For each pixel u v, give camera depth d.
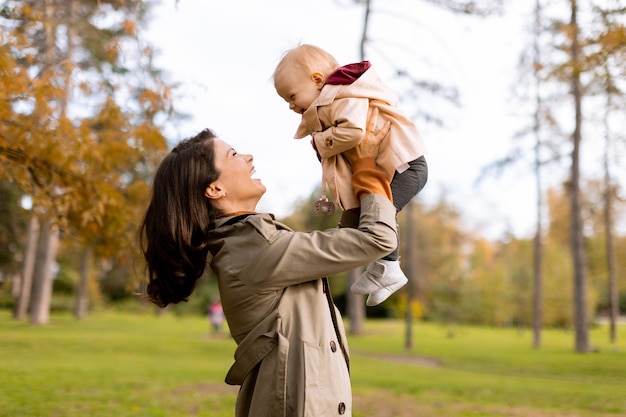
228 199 1.93
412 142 1.86
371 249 1.68
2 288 40.44
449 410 8.48
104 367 12.05
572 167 20.84
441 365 17.34
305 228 34.62
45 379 9.67
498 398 9.91
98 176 5.54
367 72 1.90
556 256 40.25
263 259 1.69
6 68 4.11
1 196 18.77
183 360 14.91
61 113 5.03
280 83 2.02
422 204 40.31
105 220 5.65
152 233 1.93
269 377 1.65
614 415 8.46
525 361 18.12
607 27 6.40
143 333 24.94
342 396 1.71
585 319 21.05
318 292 1.77
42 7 5.72
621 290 50.28
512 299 38.97
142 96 5.22
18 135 4.86
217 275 1.82
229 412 7.46
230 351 18.17
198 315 44.16
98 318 35.19
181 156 1.91
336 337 1.80
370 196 1.75
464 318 32.03
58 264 41.09
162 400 8.21
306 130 2.05
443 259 39.75
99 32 7.34
